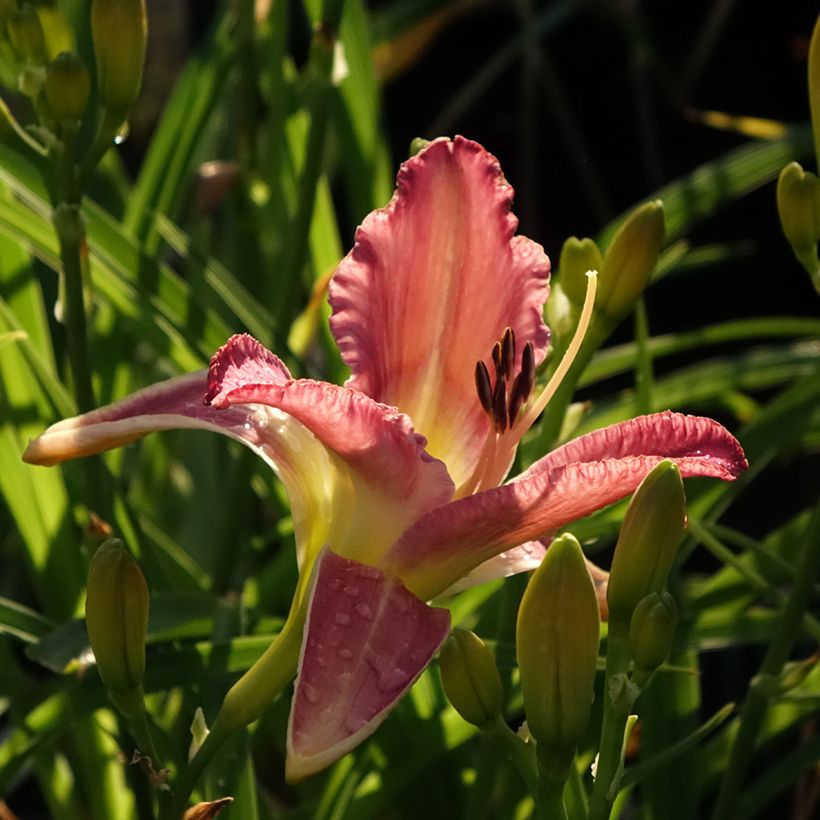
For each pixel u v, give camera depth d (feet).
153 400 3.44
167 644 3.76
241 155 4.41
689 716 3.84
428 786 3.89
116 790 3.91
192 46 6.45
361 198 4.17
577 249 3.61
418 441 3.31
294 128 4.27
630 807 4.22
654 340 4.22
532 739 3.38
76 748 4.02
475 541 3.34
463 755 3.91
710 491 3.93
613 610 3.35
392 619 3.33
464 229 3.43
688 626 3.81
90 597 3.35
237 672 3.64
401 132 6.83
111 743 3.90
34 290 3.95
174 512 4.96
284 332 3.93
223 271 4.03
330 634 3.31
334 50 3.87
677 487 3.32
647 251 3.59
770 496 5.92
